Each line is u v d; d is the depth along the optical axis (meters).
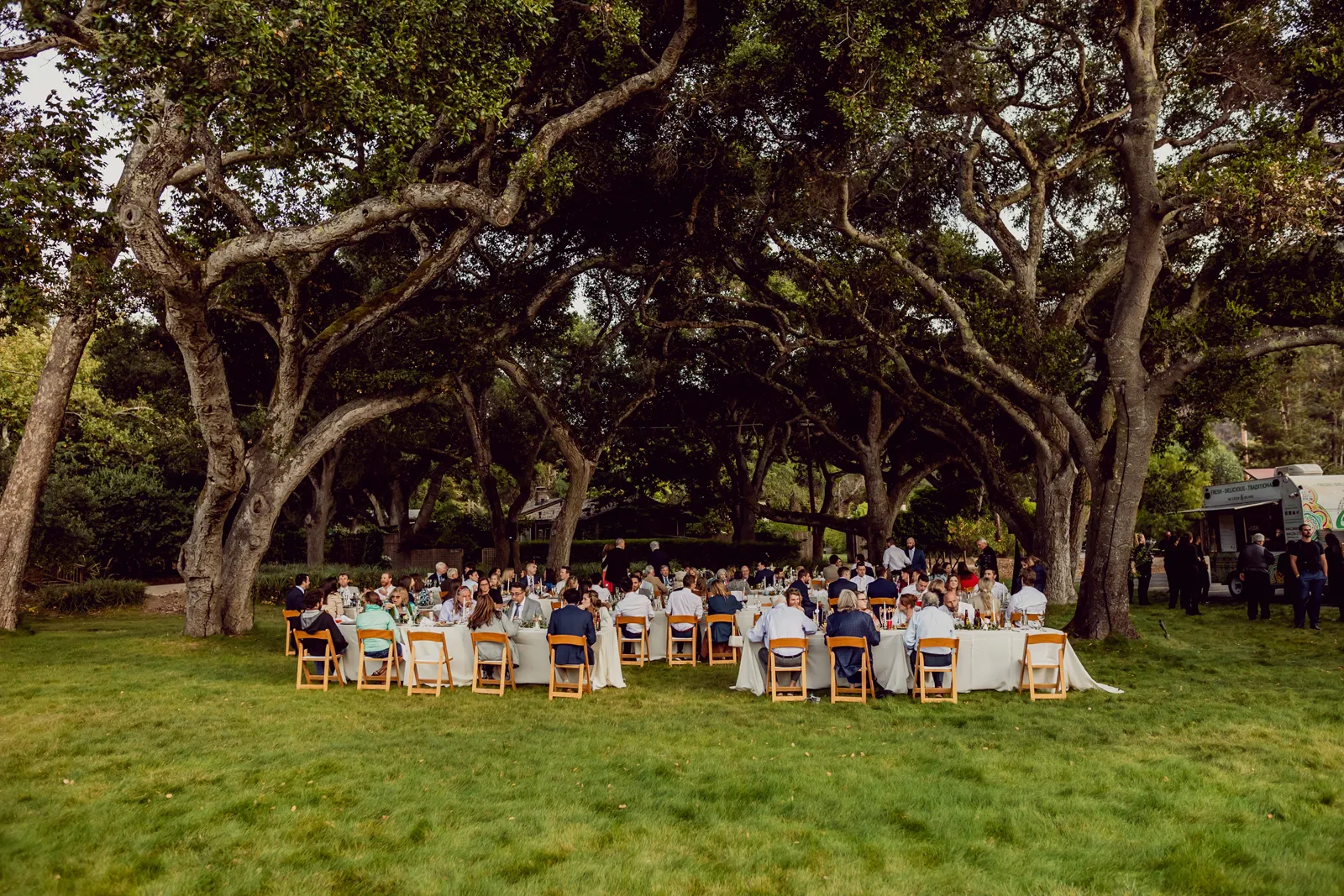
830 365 27.95
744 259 24.28
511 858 5.43
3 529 17.27
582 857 5.45
